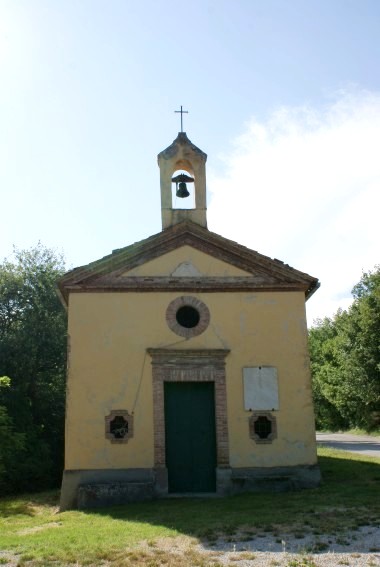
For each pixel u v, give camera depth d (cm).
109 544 994
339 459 2150
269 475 1578
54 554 936
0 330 3134
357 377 4259
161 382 1612
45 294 3225
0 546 1025
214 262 1719
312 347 6328
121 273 1684
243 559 872
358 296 4609
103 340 1628
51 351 3097
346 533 998
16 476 2427
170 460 1596
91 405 1583
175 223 1767
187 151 1828
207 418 1631
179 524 1138
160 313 1662
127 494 1505
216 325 1673
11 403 2722
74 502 1523
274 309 1702
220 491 1550
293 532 1022
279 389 1645
